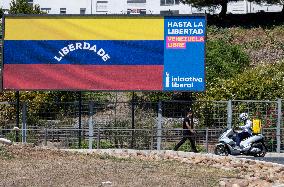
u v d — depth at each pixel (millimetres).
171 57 54094
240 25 104938
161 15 54031
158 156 43969
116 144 53625
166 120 54375
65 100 62656
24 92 60781
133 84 54125
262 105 55094
